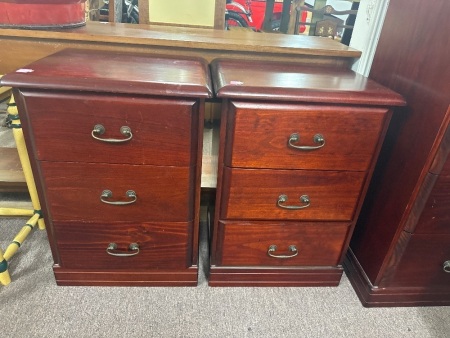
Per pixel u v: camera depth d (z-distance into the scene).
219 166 0.87
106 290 1.02
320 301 1.04
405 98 0.89
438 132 0.78
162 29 1.24
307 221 0.97
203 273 1.11
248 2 2.94
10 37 0.98
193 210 0.93
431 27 0.80
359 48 1.15
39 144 0.78
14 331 0.88
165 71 0.84
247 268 1.05
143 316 0.95
